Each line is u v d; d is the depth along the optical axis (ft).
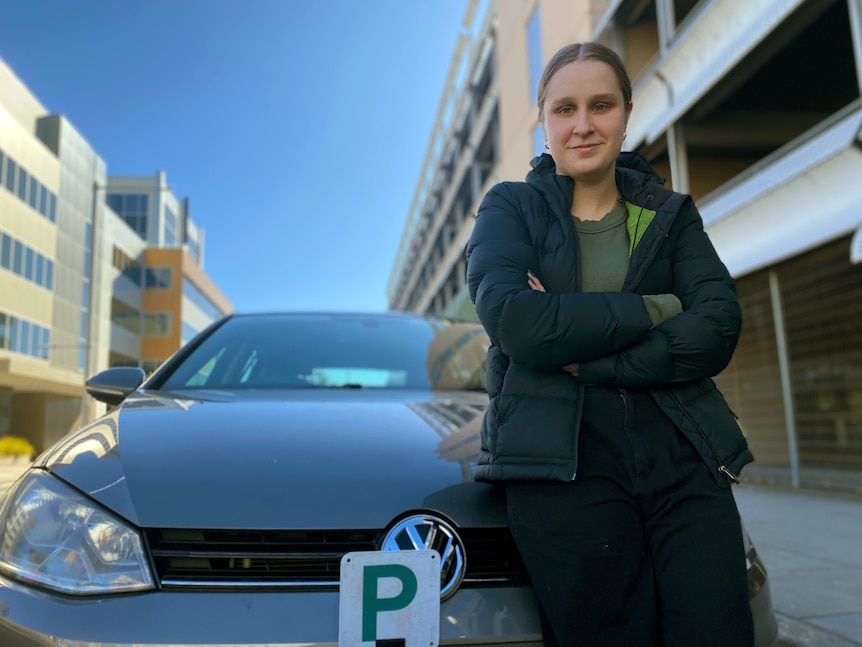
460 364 9.36
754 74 31.63
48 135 133.39
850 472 25.29
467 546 4.53
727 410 4.53
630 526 4.17
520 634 4.23
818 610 10.74
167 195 211.82
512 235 4.77
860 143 21.15
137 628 3.95
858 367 24.79
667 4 34.40
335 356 9.00
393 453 5.15
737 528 4.18
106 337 155.12
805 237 25.38
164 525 4.32
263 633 3.98
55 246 130.82
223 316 10.14
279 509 4.42
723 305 4.36
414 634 4.11
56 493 4.58
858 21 21.85
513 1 62.08
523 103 58.80
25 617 4.02
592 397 4.39
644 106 36.96
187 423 5.69
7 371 106.93
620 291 4.68
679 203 4.75
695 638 3.85
